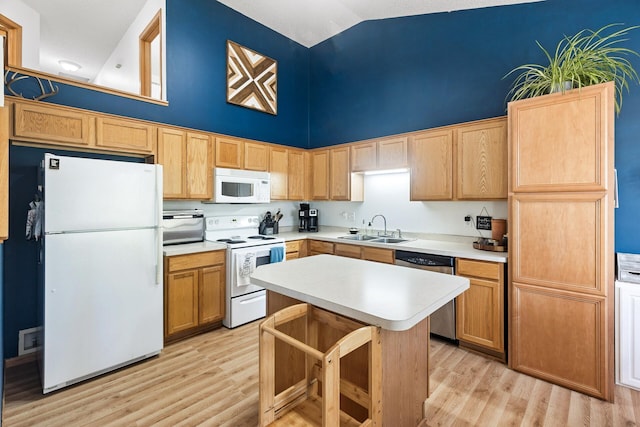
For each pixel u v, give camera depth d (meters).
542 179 2.18
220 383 2.19
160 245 2.51
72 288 2.10
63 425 1.77
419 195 3.25
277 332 1.32
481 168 2.82
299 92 4.77
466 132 2.91
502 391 2.08
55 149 2.61
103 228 2.23
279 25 4.29
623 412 1.86
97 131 2.62
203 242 3.30
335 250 3.63
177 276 2.79
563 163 2.09
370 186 4.03
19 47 2.84
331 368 1.13
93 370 2.20
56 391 2.08
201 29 3.64
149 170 2.45
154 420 1.81
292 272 1.91
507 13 2.98
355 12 3.85
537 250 2.21
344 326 1.43
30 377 2.25
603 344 1.98
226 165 3.51
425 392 1.73
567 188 2.08
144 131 2.89
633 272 2.12
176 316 2.79
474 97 3.18
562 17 2.68
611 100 1.94
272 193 3.96
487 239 2.91
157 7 3.45
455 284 1.65
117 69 4.81
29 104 2.31
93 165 2.18
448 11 3.34
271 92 4.38
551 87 2.19
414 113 3.63
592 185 2.00
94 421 1.80
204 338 2.91
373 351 1.28
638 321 2.03
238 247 3.15
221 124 3.83
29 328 2.49
